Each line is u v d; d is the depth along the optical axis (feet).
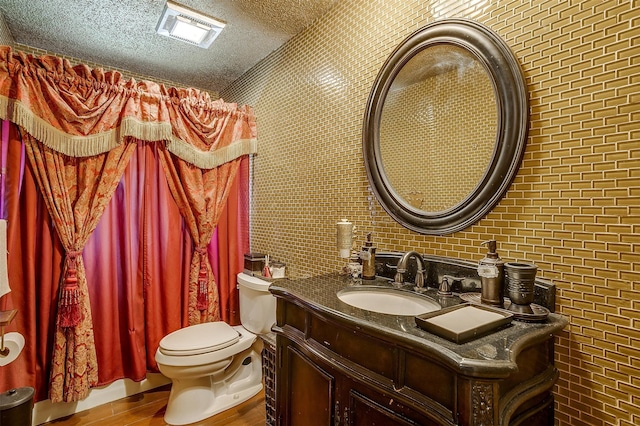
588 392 2.93
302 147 6.77
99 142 6.58
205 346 6.04
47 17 6.38
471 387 2.13
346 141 5.64
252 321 7.10
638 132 2.67
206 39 6.98
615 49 2.81
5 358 5.24
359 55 5.41
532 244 3.33
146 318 7.32
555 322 2.87
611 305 2.81
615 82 2.80
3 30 6.41
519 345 2.40
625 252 2.74
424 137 4.39
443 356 2.24
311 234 6.49
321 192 6.23
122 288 7.13
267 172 8.04
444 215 4.08
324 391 3.45
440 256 4.17
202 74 9.18
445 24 4.08
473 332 2.47
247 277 7.49
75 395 6.17
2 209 5.75
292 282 4.43
